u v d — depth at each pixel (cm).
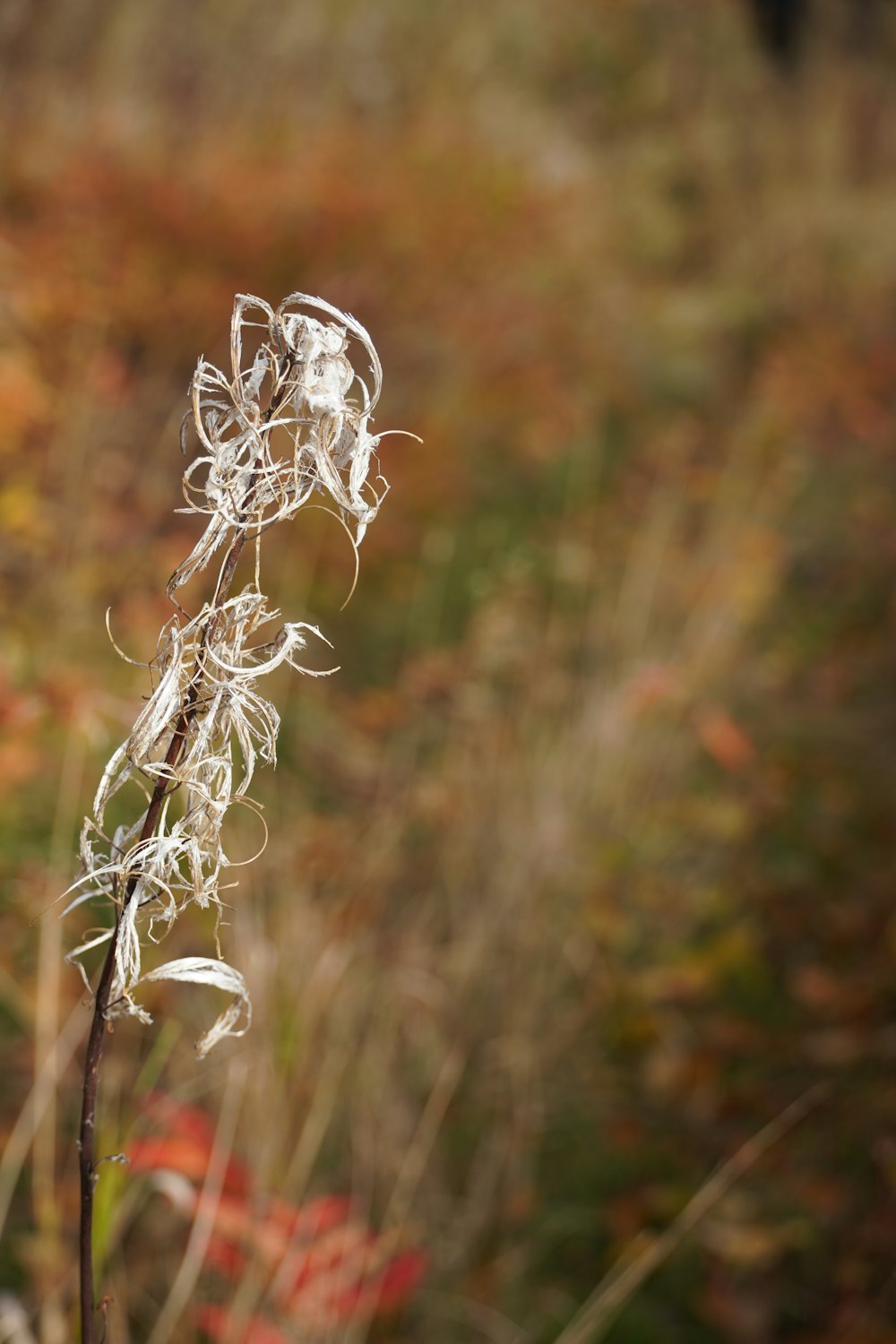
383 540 403
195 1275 160
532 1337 204
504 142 652
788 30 922
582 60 802
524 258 552
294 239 436
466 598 399
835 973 282
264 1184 176
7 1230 186
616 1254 219
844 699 395
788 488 498
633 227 714
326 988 218
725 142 807
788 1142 241
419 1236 207
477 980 252
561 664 366
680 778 327
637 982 264
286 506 74
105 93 479
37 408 299
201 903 78
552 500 477
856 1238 224
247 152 489
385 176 520
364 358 452
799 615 446
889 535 486
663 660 371
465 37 699
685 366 597
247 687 75
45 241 370
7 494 275
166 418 351
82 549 285
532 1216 223
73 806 223
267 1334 156
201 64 536
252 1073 196
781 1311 215
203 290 388
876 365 642
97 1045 81
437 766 316
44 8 475
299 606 350
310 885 252
